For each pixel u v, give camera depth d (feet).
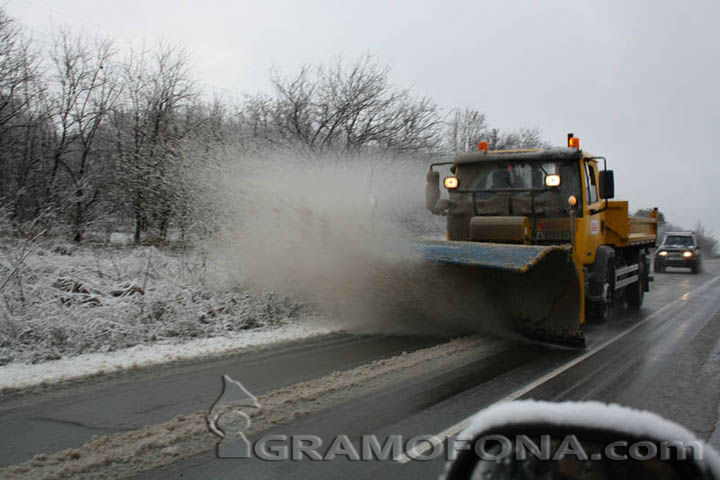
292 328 27.78
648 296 47.47
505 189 28.91
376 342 25.03
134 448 12.55
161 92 59.31
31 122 56.34
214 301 29.91
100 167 56.44
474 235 28.37
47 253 31.14
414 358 21.67
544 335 24.99
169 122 56.34
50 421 14.40
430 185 30.78
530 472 5.92
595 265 29.68
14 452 12.38
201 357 21.76
